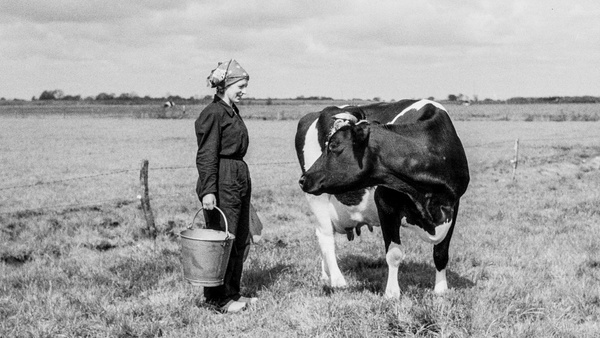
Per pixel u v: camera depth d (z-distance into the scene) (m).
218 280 5.11
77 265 7.42
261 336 4.83
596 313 5.30
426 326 4.77
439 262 5.59
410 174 4.95
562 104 124.56
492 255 7.54
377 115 6.11
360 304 5.34
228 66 5.32
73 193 14.35
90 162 22.25
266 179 17.22
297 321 5.05
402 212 5.39
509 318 4.99
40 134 39.06
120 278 6.64
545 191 14.11
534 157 22.55
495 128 45.69
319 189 5.02
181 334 4.90
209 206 5.19
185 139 35.06
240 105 114.56
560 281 6.26
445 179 5.11
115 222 10.79
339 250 8.15
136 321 5.21
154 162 22.34
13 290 6.27
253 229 5.94
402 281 6.39
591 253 7.60
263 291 6.05
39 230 9.99
